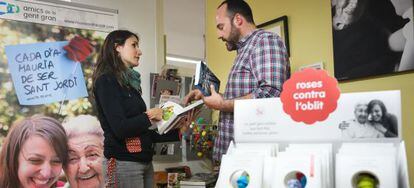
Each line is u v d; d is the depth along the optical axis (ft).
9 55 8.06
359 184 2.19
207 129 8.82
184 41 13.70
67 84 8.64
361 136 2.40
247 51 5.08
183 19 13.47
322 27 6.71
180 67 10.79
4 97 7.95
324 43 6.66
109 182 5.25
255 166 2.43
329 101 2.51
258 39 4.99
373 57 5.83
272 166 2.43
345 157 2.26
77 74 8.77
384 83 5.75
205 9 9.52
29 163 8.02
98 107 5.73
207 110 9.12
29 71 8.25
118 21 9.54
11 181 7.89
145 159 5.53
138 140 5.43
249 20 5.35
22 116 8.09
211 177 8.43
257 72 4.83
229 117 4.87
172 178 8.77
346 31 6.25
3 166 7.86
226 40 5.53
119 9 9.75
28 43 8.28
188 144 10.07
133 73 5.94
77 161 8.46
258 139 2.73
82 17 8.94
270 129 2.69
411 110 5.41
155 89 9.68
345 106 2.47
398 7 5.51
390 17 5.61
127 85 5.67
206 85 5.04
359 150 2.30
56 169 8.24
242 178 2.43
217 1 9.00
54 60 8.55
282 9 7.51
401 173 2.19
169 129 5.49
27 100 8.17
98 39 9.08
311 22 6.91
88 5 9.04
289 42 7.32
